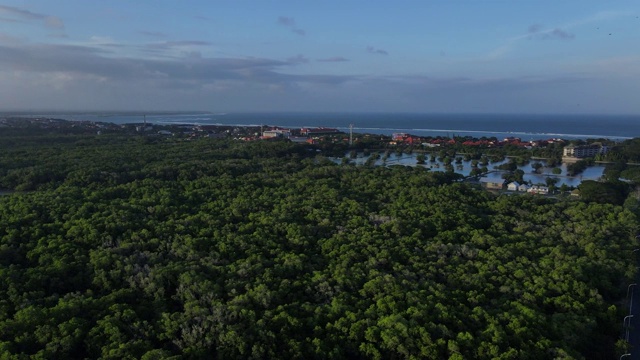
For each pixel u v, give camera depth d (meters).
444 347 65.00
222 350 63.56
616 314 78.00
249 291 75.00
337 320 69.44
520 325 68.38
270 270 82.56
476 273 84.94
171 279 79.50
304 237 98.19
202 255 89.25
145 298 76.31
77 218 105.62
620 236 110.25
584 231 109.81
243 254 91.56
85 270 82.00
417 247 96.69
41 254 85.56
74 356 62.53
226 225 105.50
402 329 65.62
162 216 113.19
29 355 59.38
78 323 64.88
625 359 71.62
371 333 66.38
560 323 71.00
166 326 67.06
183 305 74.38
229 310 69.56
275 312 70.75
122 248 89.31
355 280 80.38
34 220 102.12
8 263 83.25
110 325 64.62
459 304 74.31
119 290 75.56
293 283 79.19
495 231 110.12
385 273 83.50
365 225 108.25
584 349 69.94
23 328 63.75
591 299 78.44
